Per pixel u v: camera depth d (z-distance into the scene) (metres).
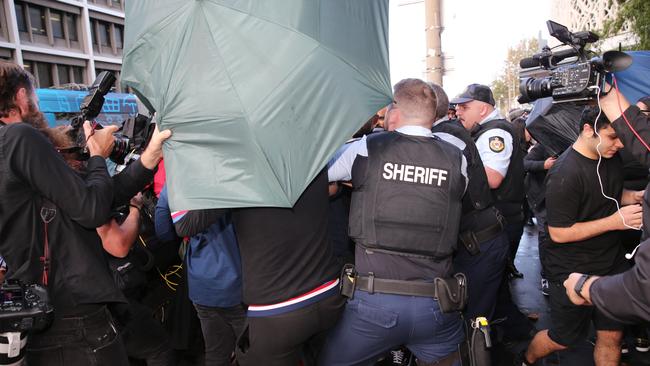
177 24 1.69
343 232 2.91
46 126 1.95
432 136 2.24
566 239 2.68
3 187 1.68
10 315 1.62
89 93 2.11
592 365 3.38
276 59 1.68
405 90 2.24
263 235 1.87
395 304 2.04
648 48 11.77
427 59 7.02
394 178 2.09
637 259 1.46
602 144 2.50
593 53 2.26
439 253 2.07
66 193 1.69
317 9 1.77
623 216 2.48
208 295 2.55
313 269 1.92
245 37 1.66
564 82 2.08
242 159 1.67
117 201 1.93
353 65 1.82
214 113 1.66
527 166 5.42
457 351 2.15
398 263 2.07
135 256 2.89
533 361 3.11
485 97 3.76
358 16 1.91
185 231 1.98
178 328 3.27
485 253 3.06
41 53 38.56
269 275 1.88
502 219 3.15
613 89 2.00
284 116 1.67
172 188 1.75
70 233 1.81
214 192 1.68
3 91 1.78
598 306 1.60
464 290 2.10
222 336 2.73
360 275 2.09
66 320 1.81
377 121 3.11
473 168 3.01
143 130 2.50
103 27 45.25
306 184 1.69
